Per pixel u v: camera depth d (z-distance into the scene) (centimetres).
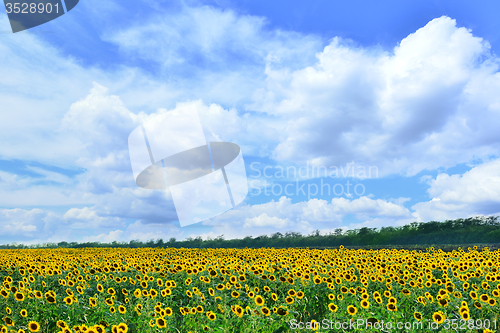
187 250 2230
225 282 881
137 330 577
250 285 919
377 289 860
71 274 970
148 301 693
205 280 868
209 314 609
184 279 949
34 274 976
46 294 709
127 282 923
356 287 832
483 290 789
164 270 1037
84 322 629
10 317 595
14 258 1525
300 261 1209
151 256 1664
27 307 670
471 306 688
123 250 2500
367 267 1095
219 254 1781
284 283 885
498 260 1245
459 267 1046
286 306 679
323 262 1219
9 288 743
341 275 903
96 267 1065
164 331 571
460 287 840
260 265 1126
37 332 586
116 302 715
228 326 580
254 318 588
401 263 1152
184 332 584
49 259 1416
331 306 648
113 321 609
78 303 716
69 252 2361
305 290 820
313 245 3628
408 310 703
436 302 700
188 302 757
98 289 789
